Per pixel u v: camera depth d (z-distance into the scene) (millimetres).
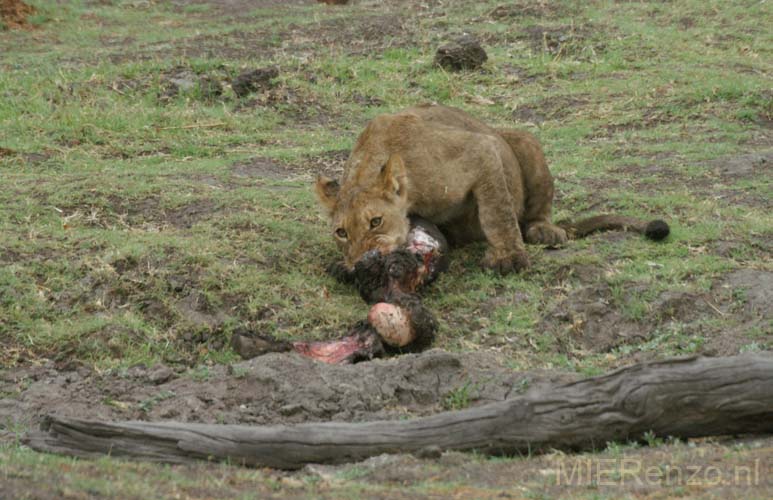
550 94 21938
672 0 28828
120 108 20219
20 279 11656
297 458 8219
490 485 7527
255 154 17906
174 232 13250
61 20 31281
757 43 25469
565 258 12664
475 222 13297
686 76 22453
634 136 19141
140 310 11430
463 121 13617
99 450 8180
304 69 23188
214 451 8195
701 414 8430
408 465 8039
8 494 6453
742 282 11844
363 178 12258
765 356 8539
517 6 28531
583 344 11195
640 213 14359
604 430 8375
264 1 34406
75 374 10438
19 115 19578
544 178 13812
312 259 12680
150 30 30219
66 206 13961
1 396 10078
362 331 10891
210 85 21922
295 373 9938
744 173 16344
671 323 11281
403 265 11312
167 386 10156
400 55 24875
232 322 11227
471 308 11844
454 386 9812
